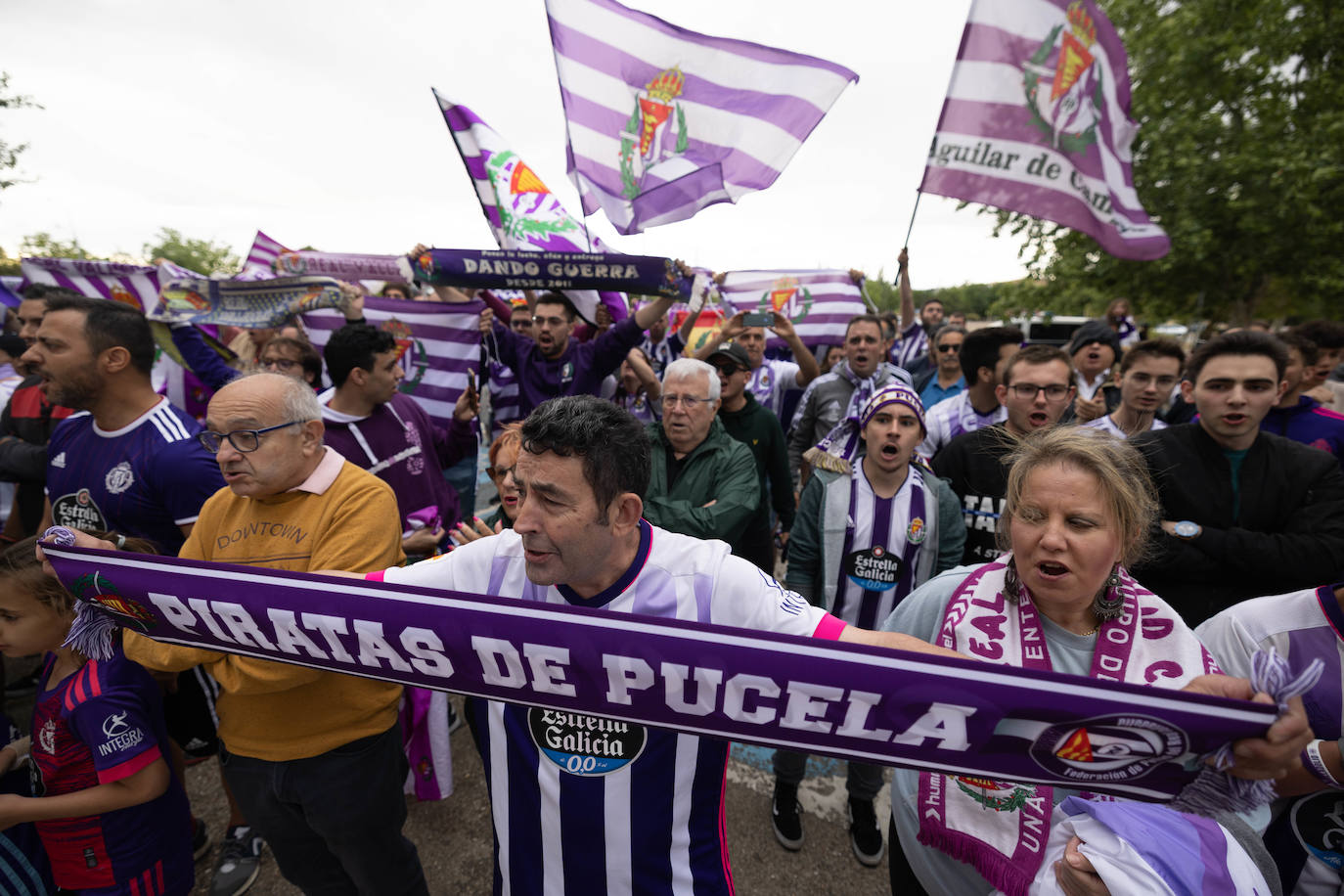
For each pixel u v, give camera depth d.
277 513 1.59
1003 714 1.03
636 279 3.00
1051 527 1.11
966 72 3.40
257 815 1.66
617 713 1.16
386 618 1.22
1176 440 2.15
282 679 1.43
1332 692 1.23
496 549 1.27
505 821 1.31
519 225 3.47
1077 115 3.46
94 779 1.56
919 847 1.34
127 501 2.01
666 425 2.35
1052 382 2.40
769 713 1.10
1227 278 15.16
